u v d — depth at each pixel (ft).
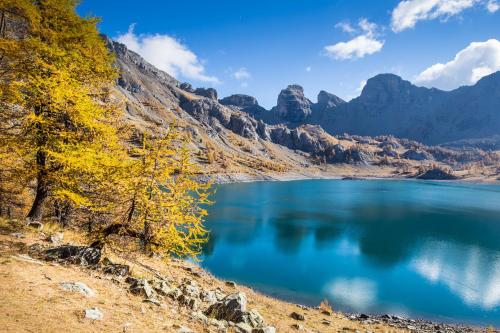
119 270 44.62
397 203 377.71
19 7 53.67
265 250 174.29
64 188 50.55
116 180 46.39
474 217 294.25
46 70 53.01
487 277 144.36
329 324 64.49
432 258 170.50
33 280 31.45
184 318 34.73
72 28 60.59
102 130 53.36
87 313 27.22
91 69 60.29
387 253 176.96
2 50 49.98
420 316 106.11
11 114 51.98
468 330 95.09
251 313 42.70
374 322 90.22
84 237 57.00
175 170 50.26
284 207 319.27
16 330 22.30
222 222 240.12
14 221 53.21
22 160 54.08
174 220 49.01
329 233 217.77
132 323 28.55
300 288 124.57
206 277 76.38
